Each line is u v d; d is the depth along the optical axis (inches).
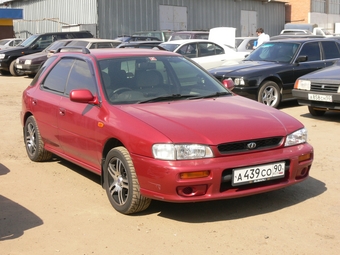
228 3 1411.2
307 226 177.5
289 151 187.5
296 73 440.1
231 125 183.0
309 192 214.4
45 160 273.4
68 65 247.6
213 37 795.4
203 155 172.1
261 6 1514.5
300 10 1622.8
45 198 211.9
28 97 271.7
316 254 155.6
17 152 296.7
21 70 778.2
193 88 225.5
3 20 1274.6
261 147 182.2
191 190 172.6
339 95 354.6
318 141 309.4
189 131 176.2
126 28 1196.5
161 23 1258.6
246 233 171.8
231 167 172.9
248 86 415.5
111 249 161.0
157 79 222.2
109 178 197.8
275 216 187.2
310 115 407.5
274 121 192.9
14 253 159.0
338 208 195.0
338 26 1379.2
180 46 586.6
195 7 1328.7
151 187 175.3
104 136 197.5
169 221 183.9
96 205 202.1
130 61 227.6
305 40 463.2
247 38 794.2
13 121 400.2
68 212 194.7
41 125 257.8
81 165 226.7
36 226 180.9
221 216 188.1
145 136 177.0
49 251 160.4
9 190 223.5
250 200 205.6
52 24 1336.1
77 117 218.7
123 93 209.8
